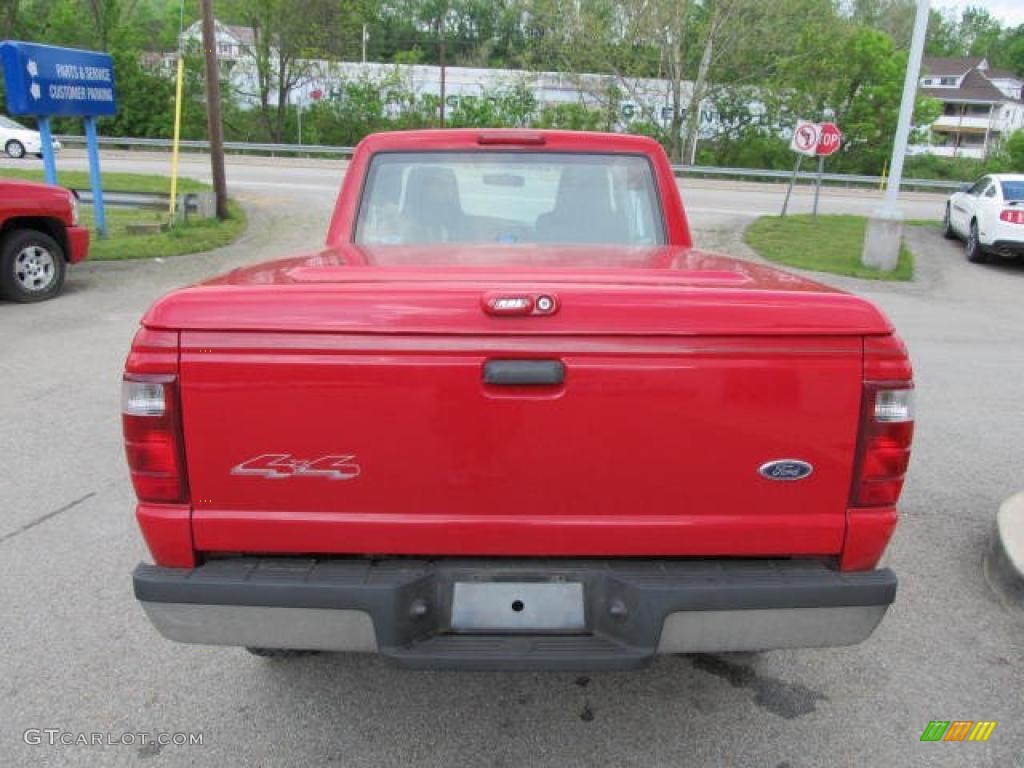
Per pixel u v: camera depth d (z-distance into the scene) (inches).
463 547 92.8
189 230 624.4
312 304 88.4
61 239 425.7
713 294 90.1
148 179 909.2
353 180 158.1
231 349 88.5
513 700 124.0
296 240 625.3
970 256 665.6
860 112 2081.7
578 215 160.7
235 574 91.0
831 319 89.9
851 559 93.8
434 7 2886.3
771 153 2014.0
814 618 91.6
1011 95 4079.7
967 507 196.9
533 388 89.8
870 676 130.6
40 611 145.1
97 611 145.6
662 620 90.0
